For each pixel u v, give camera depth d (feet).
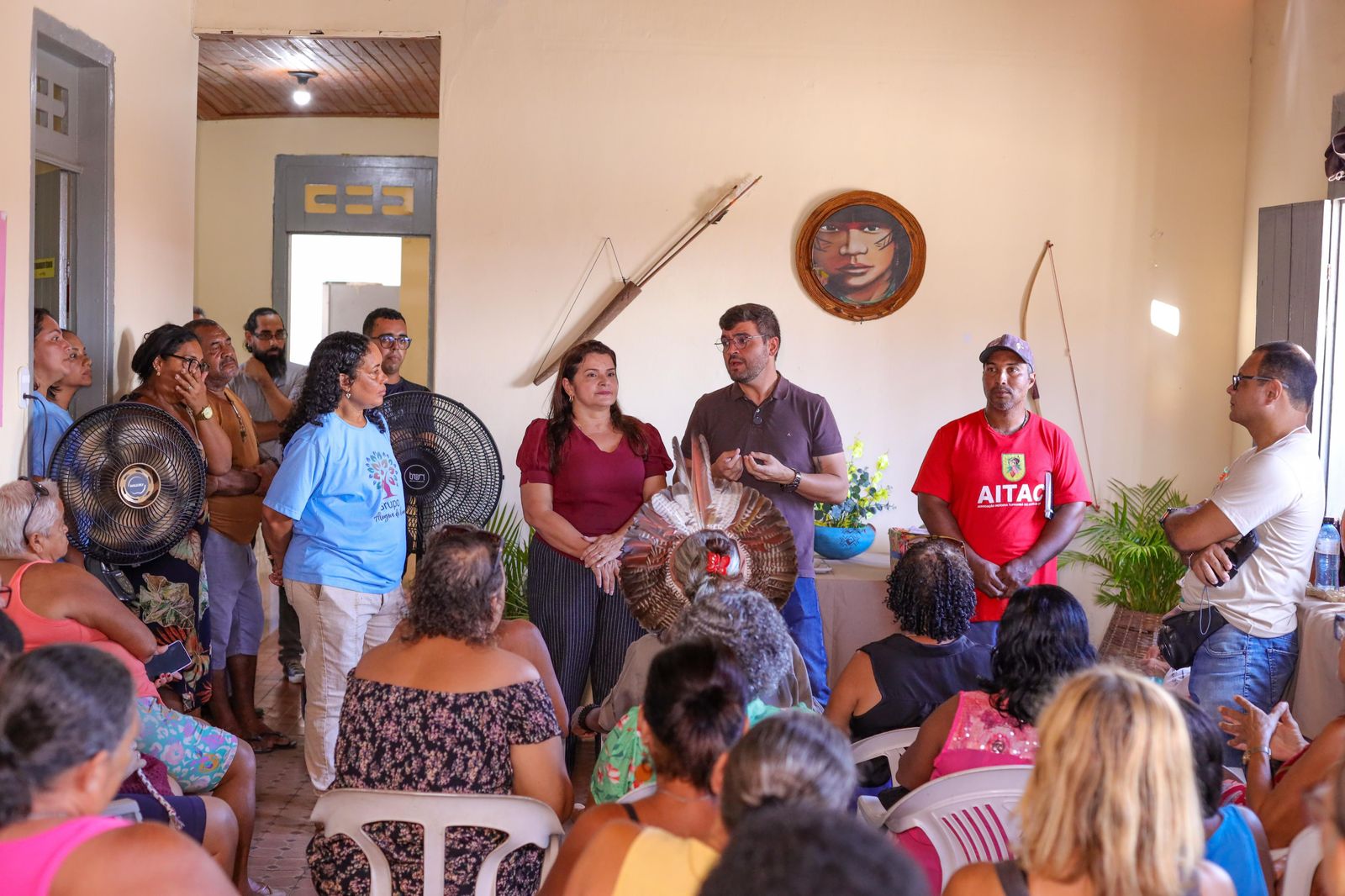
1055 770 5.03
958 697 8.01
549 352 17.74
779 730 5.14
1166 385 17.83
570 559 12.31
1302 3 16.03
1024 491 12.80
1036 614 7.70
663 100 17.58
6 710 5.39
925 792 7.52
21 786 5.25
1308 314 15.17
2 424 12.17
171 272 16.88
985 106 17.62
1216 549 10.86
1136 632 15.43
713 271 17.72
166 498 12.18
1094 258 17.72
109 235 14.73
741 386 13.16
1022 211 17.70
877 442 17.84
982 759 7.76
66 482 11.76
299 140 25.82
